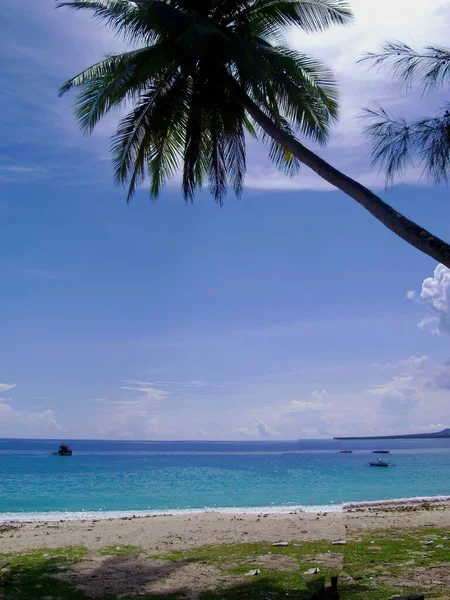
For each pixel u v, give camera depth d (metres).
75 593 7.56
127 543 11.75
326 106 13.07
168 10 12.40
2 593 7.56
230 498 28.56
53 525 15.16
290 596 7.18
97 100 12.11
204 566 9.23
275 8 12.89
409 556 9.62
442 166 7.71
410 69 7.83
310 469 58.50
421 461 79.12
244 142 13.91
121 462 76.94
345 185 9.66
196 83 12.68
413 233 8.04
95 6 13.13
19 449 164.38
